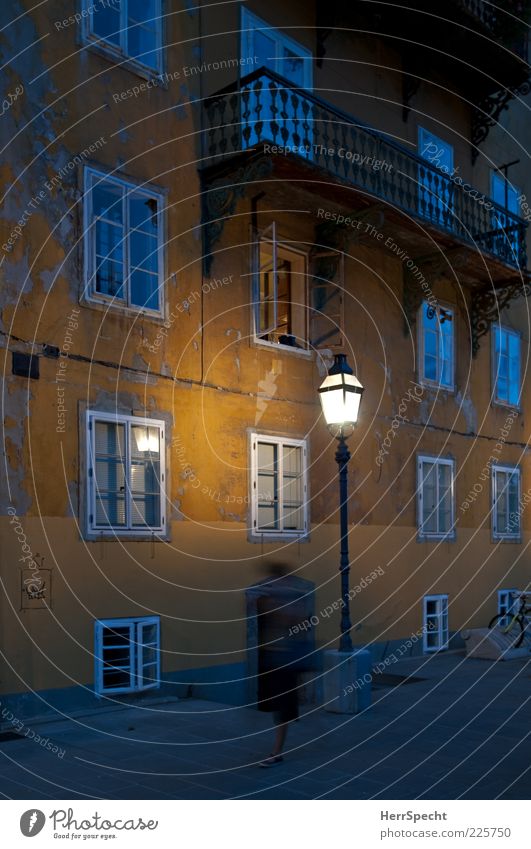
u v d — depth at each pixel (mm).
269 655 7789
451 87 17375
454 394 17016
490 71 16938
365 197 12797
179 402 11312
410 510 15531
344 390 10312
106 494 10367
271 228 12094
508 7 17016
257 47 13062
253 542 12172
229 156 11664
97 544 10086
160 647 10695
